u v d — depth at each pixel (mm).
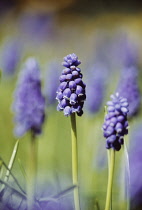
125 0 2988
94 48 1681
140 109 809
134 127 795
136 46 1521
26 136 919
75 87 575
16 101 730
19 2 3246
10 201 606
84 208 692
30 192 602
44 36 2404
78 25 3037
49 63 1071
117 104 570
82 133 1074
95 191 751
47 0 3244
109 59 1574
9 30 2701
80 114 583
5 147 1000
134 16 2996
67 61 584
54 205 609
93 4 3098
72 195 681
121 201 667
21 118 723
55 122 1079
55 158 881
